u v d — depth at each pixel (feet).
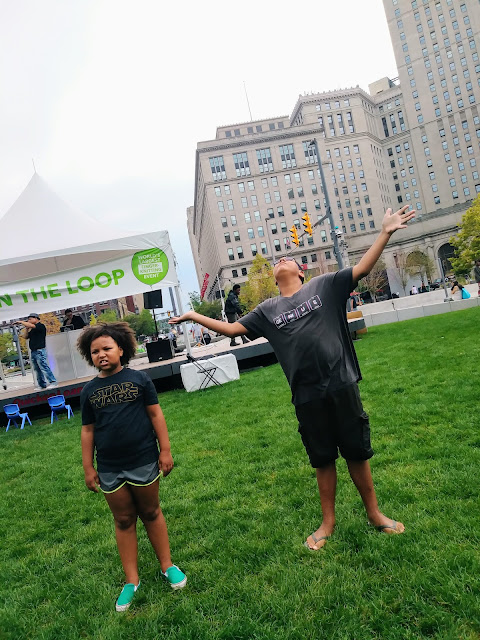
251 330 9.60
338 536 9.39
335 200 301.43
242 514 11.27
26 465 20.21
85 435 8.86
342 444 9.00
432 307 58.65
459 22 292.20
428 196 316.81
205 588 8.55
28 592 9.41
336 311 9.12
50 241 36.65
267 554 9.25
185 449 17.74
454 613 6.75
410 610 7.01
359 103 323.16
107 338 8.82
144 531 11.35
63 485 16.29
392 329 47.85
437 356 26.63
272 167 290.56
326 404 8.87
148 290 36.50
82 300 36.01
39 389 35.78
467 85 293.64
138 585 8.83
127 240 36.09
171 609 8.04
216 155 285.64
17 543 12.14
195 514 11.75
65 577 9.86
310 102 320.09
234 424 20.21
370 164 319.06
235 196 285.84
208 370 32.37
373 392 21.09
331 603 7.45
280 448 15.76
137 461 8.55
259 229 286.66
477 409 15.94
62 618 8.30
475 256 146.20
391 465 12.49
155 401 8.95
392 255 272.72
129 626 7.73
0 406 33.42
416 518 9.48
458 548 8.16
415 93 313.94
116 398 8.59
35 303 35.47
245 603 7.83
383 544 8.71
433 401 17.83
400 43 315.78
